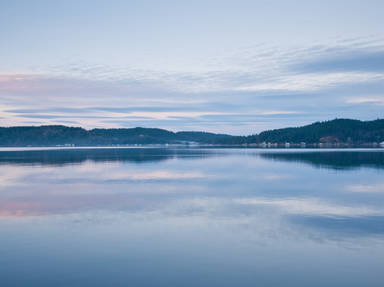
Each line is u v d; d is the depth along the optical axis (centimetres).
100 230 1284
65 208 1688
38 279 866
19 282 850
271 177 3031
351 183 2566
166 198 1969
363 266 934
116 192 2195
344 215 1505
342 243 1114
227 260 983
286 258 995
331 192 2148
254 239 1165
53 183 2675
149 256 1017
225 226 1330
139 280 859
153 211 1611
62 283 845
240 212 1579
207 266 942
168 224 1369
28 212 1595
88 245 1115
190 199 1930
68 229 1301
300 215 1509
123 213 1568
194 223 1380
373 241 1132
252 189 2302
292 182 2659
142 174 3391
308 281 849
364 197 1958
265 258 995
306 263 956
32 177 3112
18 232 1262
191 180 2853
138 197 2005
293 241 1140
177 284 839
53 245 1116
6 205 1764
